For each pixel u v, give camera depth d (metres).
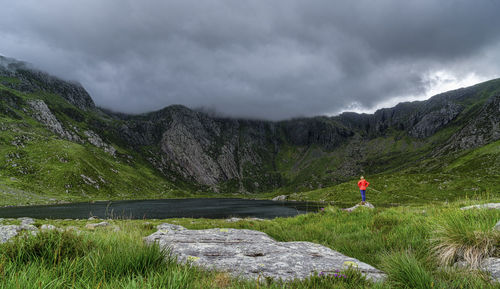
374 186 117.81
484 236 5.38
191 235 8.84
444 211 8.90
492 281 4.11
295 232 12.48
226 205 142.25
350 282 4.29
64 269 3.65
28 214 80.12
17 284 2.93
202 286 3.70
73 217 70.62
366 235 10.44
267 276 4.74
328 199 124.12
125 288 3.11
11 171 177.75
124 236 6.26
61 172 195.12
